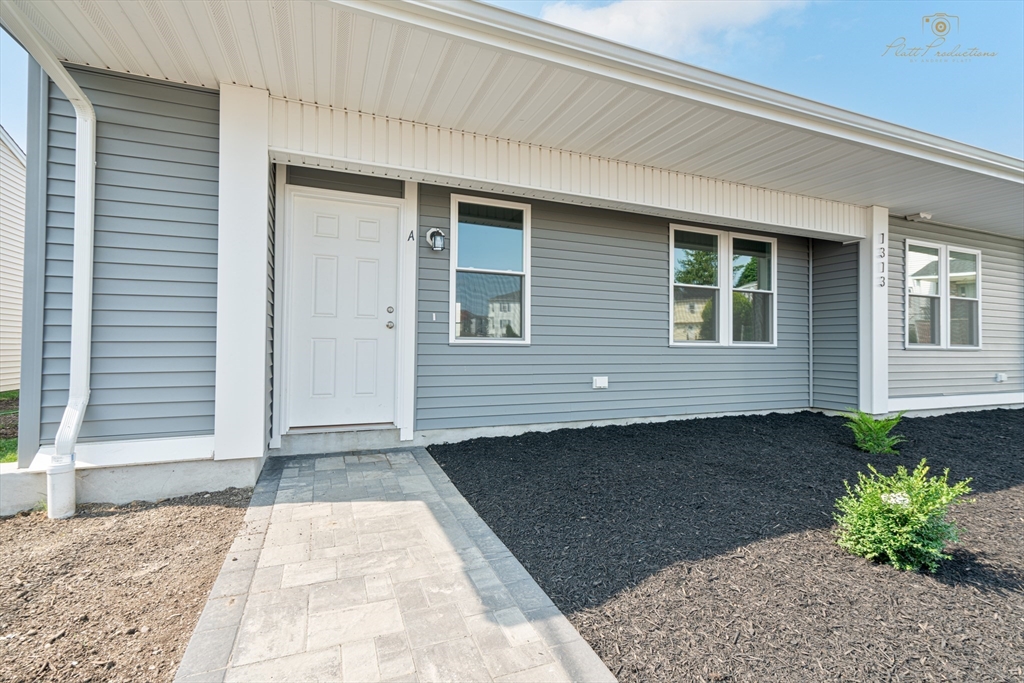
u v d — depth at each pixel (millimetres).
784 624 1740
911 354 6312
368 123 3480
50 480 2660
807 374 6375
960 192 5105
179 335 3074
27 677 1436
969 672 1489
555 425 4914
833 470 3664
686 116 3451
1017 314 7348
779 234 6141
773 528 2582
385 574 2080
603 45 2814
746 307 6004
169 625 1719
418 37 2594
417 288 4305
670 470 3602
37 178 2840
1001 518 2785
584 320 5047
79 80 2896
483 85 3078
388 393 4250
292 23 2484
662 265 5453
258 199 3158
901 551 2162
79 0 2314
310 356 4008
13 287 8273
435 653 1565
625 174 4375
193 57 2799
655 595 1933
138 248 3002
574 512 2795
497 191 4102
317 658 1532
